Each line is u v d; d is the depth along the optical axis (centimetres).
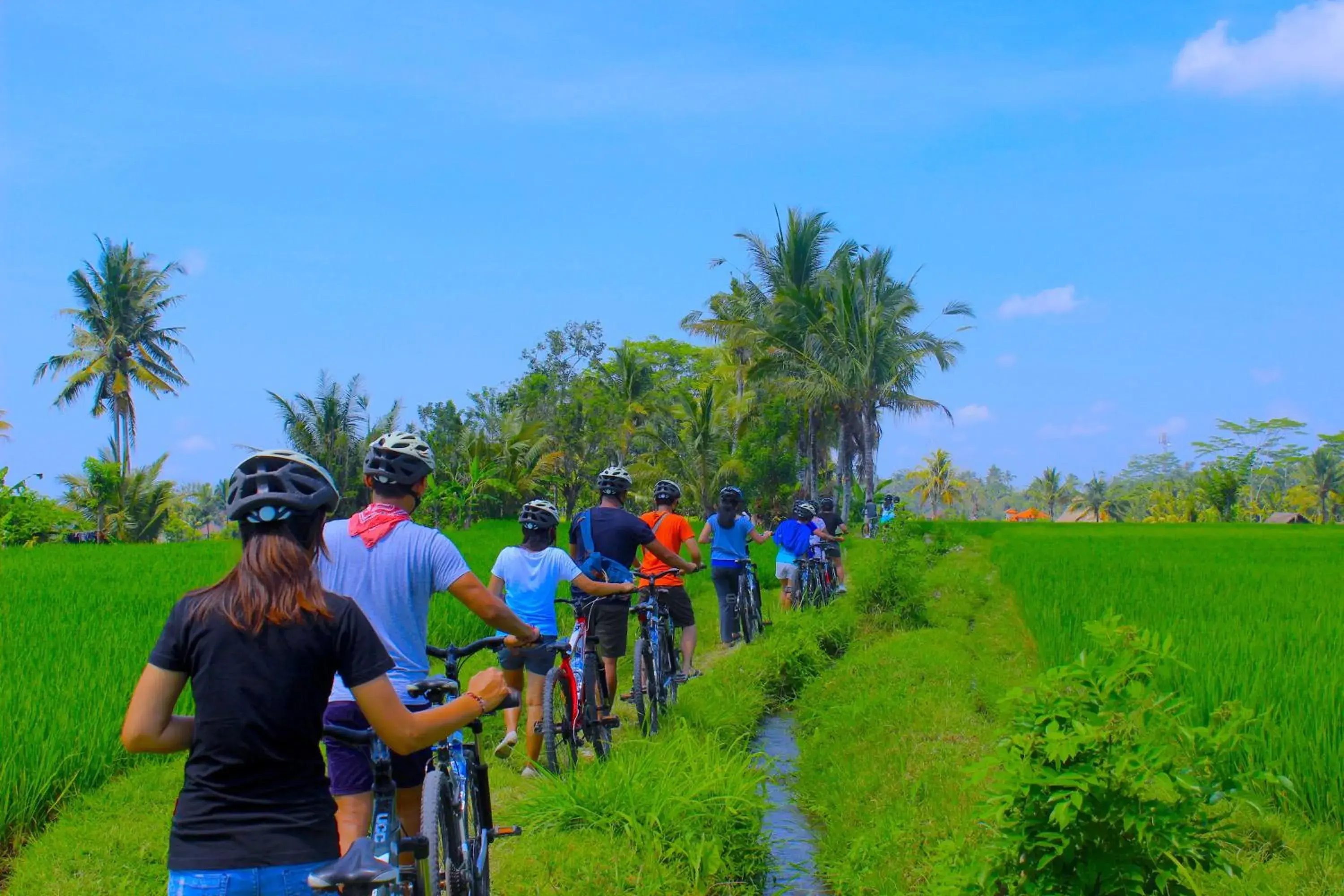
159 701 279
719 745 777
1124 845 424
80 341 5716
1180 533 4100
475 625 1223
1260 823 569
